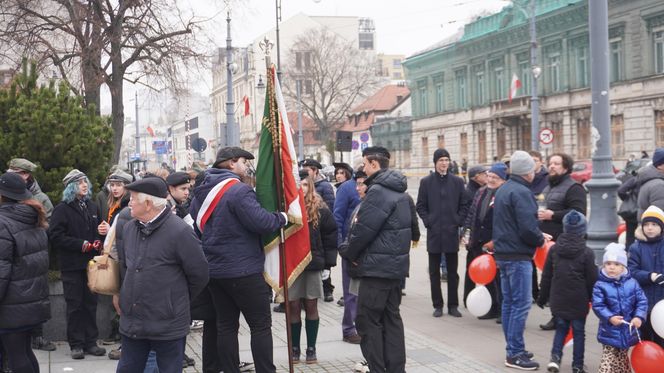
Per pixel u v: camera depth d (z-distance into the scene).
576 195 8.44
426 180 9.41
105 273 5.67
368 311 6.30
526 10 46.22
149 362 5.70
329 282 10.62
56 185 8.12
